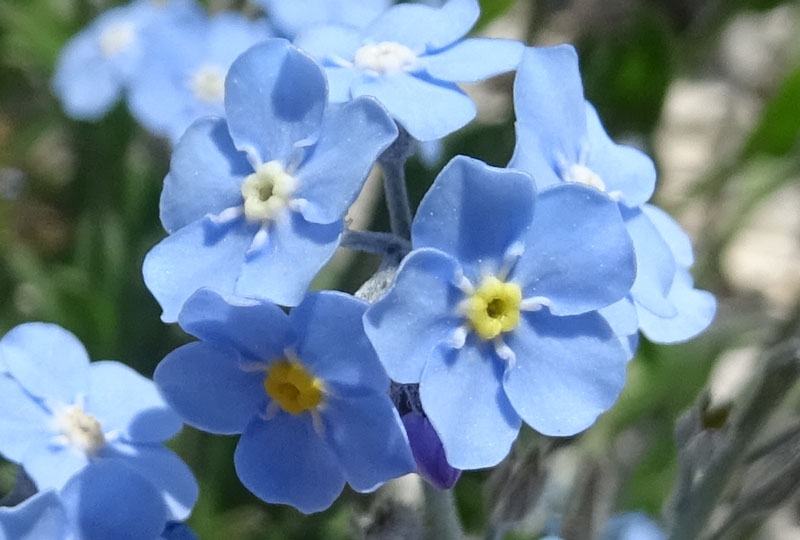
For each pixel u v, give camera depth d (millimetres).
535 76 72
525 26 141
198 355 70
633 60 121
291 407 70
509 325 69
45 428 76
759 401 77
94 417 77
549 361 70
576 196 69
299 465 71
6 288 120
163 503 73
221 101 112
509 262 69
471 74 73
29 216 137
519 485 78
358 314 68
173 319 70
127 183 125
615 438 110
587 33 128
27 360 77
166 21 114
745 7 127
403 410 71
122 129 124
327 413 70
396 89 72
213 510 104
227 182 72
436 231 68
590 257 69
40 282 117
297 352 70
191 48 113
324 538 105
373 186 133
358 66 73
